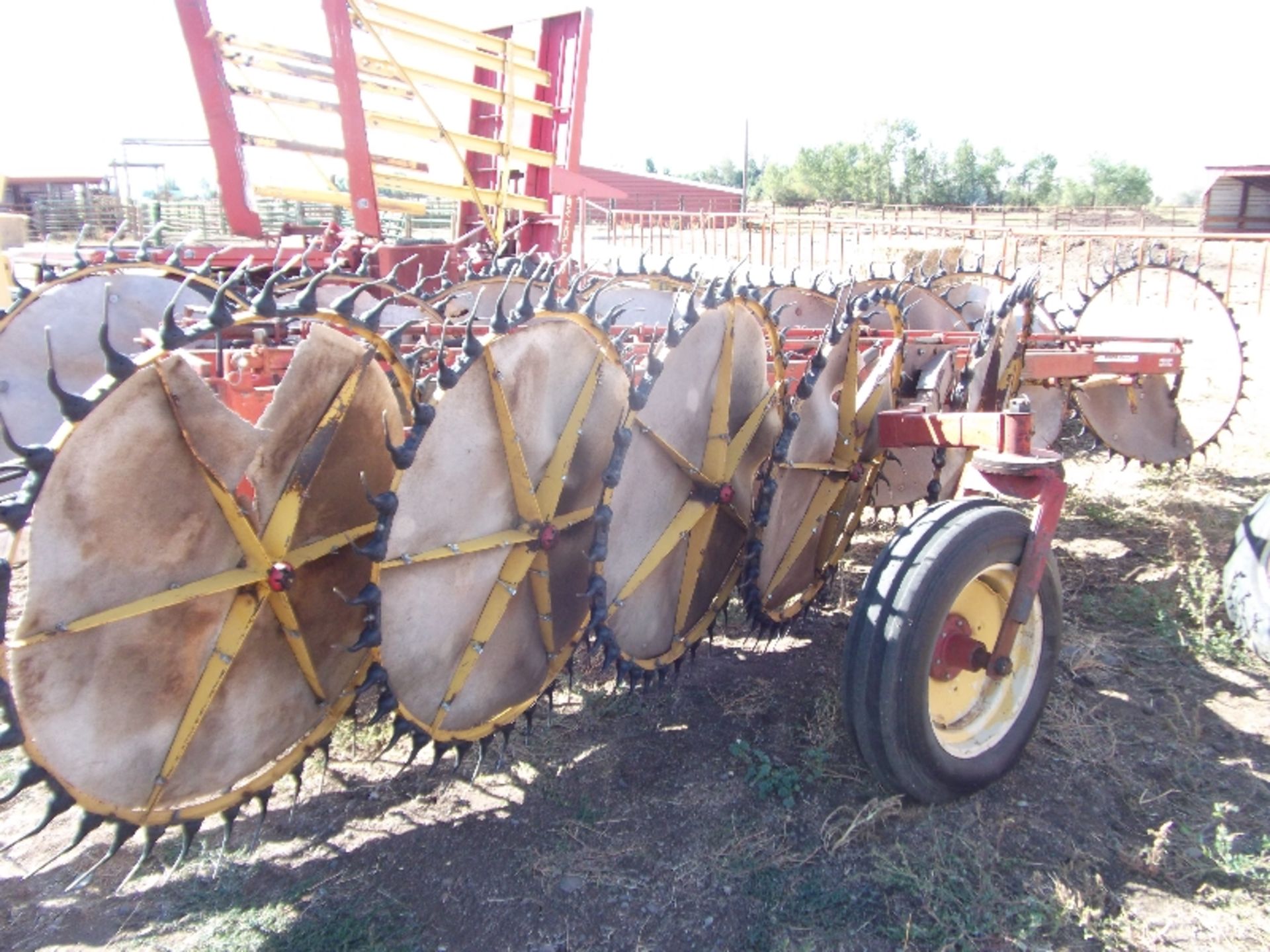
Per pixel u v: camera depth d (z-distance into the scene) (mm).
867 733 3395
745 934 3010
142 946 2984
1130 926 3020
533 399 3135
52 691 2361
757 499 3918
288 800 3709
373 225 6242
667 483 3768
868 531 6719
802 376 4086
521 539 3217
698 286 3738
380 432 3004
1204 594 5055
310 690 3045
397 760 3965
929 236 19797
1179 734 4059
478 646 3219
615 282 4047
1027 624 3865
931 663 3471
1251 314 13453
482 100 6898
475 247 6359
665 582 3924
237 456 2613
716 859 3340
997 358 5074
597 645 3592
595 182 7402
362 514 3066
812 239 16516
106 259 4039
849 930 3020
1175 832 3457
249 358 3326
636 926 3055
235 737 2842
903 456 5438
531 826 3545
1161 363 6770
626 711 4336
